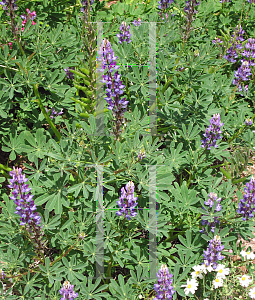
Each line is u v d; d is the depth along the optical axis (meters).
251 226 1.07
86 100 1.16
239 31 1.38
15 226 1.01
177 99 1.27
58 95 1.16
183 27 1.22
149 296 1.04
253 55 1.34
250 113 1.33
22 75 1.10
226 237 1.05
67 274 1.03
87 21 1.09
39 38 1.19
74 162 1.05
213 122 1.08
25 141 1.12
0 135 1.22
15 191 0.90
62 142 1.04
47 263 0.99
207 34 1.50
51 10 1.36
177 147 1.13
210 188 1.11
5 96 1.10
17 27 1.09
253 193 1.02
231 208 1.11
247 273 1.09
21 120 1.20
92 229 1.05
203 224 1.05
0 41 1.14
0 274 0.95
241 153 1.16
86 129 1.05
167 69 1.19
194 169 1.15
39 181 1.06
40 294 1.00
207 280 1.08
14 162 1.24
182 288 1.07
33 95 1.22
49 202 1.02
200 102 1.18
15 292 1.04
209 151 1.15
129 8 1.49
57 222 1.00
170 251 1.09
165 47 1.28
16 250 0.98
